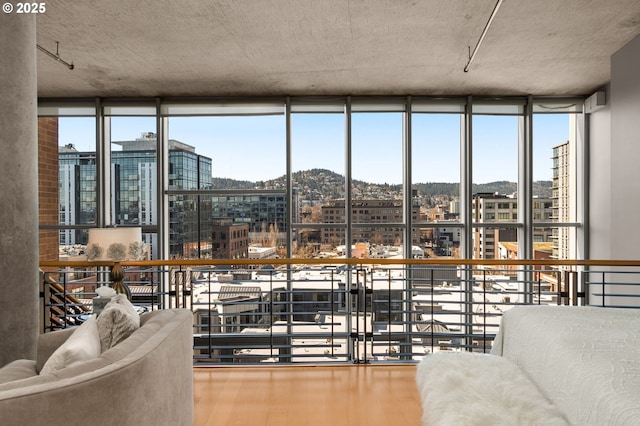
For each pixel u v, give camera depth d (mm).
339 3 3463
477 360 2010
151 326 1783
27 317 2520
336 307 5949
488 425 1415
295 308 5949
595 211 5918
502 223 6102
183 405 1843
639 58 4098
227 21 3760
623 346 1679
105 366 1365
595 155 5914
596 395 1366
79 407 1232
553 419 1440
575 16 3695
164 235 6105
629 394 1296
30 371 1909
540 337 1883
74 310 4883
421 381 1910
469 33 4027
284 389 2834
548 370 1732
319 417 2447
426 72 5094
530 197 5992
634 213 4254
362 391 2801
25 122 2514
